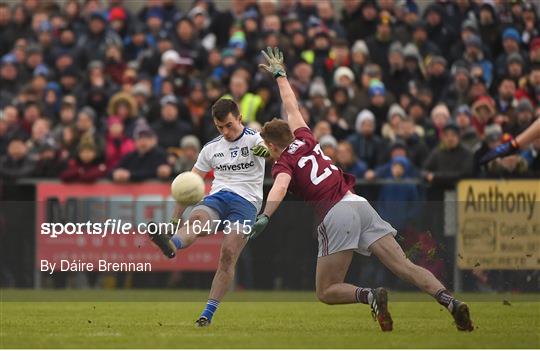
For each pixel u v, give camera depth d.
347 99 62.84
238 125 34.00
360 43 67.31
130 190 56.75
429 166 55.31
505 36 67.31
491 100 60.44
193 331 32.28
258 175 34.16
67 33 72.25
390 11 71.19
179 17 72.75
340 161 56.00
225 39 72.62
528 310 41.44
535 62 66.00
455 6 71.19
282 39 66.50
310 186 31.31
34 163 58.78
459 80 63.44
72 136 60.12
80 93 68.75
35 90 67.94
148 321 37.06
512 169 53.84
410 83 66.19
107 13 76.31
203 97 62.41
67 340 29.19
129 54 72.69
